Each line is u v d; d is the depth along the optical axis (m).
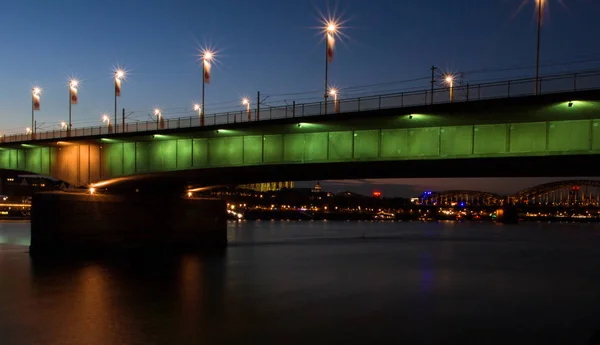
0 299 39.44
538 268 64.69
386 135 48.16
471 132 44.22
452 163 47.94
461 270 60.94
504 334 30.94
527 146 41.88
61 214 65.94
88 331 30.56
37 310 35.78
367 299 40.72
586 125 39.75
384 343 28.70
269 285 46.78
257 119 52.72
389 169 55.09
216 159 58.41
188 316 34.25
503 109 40.53
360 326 32.19
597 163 44.19
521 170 51.53
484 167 50.12
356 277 52.91
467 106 41.09
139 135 61.16
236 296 41.25
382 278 52.53
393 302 39.69
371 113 45.31
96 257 65.06
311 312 35.81
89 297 40.28
